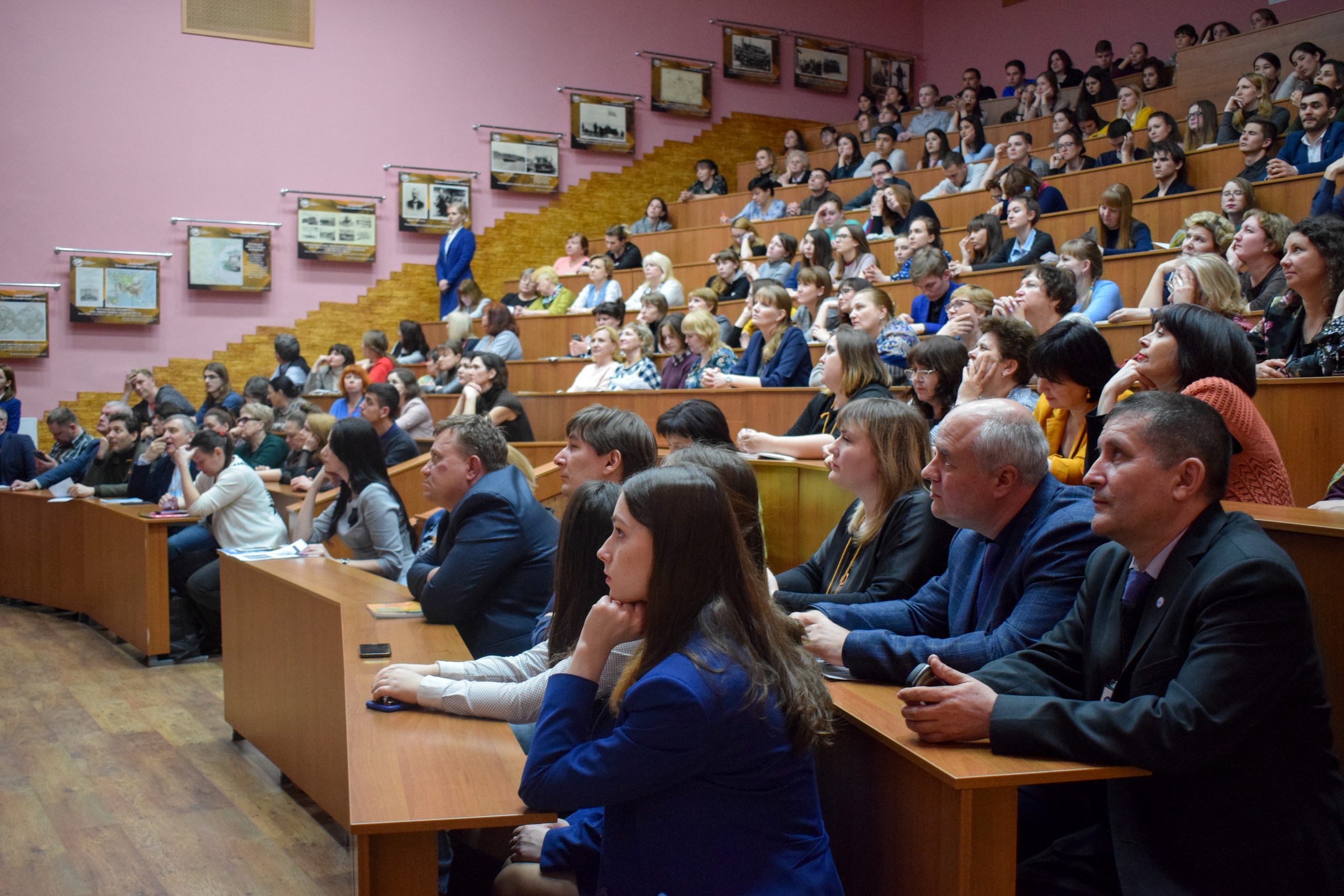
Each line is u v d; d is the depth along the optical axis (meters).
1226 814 1.41
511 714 1.73
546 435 5.57
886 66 11.55
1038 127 8.69
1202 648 1.39
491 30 9.76
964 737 1.46
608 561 1.42
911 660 1.75
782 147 11.08
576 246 9.01
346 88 9.22
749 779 1.34
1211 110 6.61
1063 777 1.37
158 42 8.61
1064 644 1.64
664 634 1.37
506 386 5.46
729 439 2.93
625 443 2.52
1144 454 1.48
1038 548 1.80
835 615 2.07
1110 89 8.70
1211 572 1.43
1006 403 1.87
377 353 7.52
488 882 2.05
